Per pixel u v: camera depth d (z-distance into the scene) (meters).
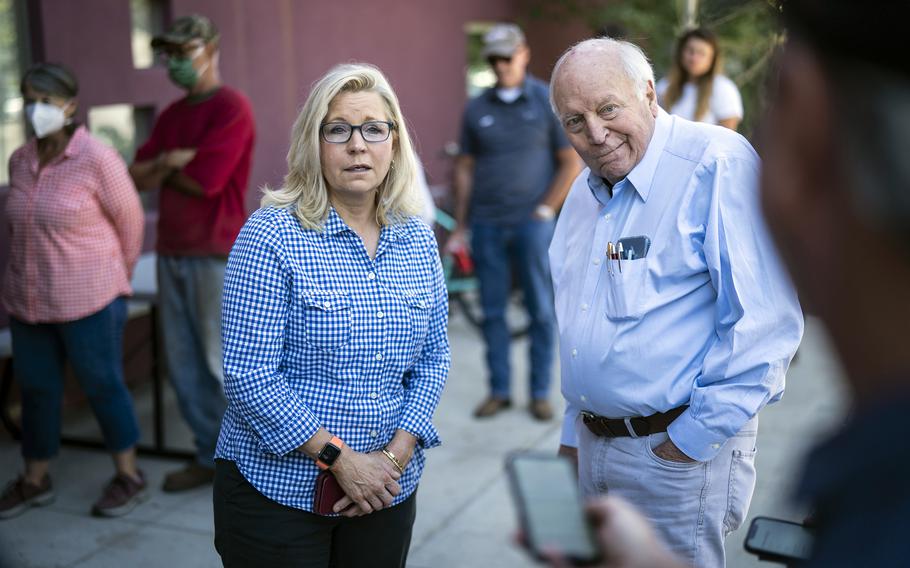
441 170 8.40
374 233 2.36
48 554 3.67
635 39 2.64
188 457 4.58
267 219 2.24
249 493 2.26
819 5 0.50
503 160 5.07
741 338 2.18
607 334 2.33
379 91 2.30
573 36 9.70
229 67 6.10
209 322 4.08
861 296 0.51
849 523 0.50
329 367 2.23
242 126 4.01
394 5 7.71
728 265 2.20
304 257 2.22
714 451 2.24
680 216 2.27
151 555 3.70
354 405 2.24
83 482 4.34
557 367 6.15
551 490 0.80
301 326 2.21
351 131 2.24
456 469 4.52
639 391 2.29
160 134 4.11
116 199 3.81
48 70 3.71
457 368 6.14
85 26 5.08
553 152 5.14
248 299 2.19
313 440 2.19
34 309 3.81
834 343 0.54
